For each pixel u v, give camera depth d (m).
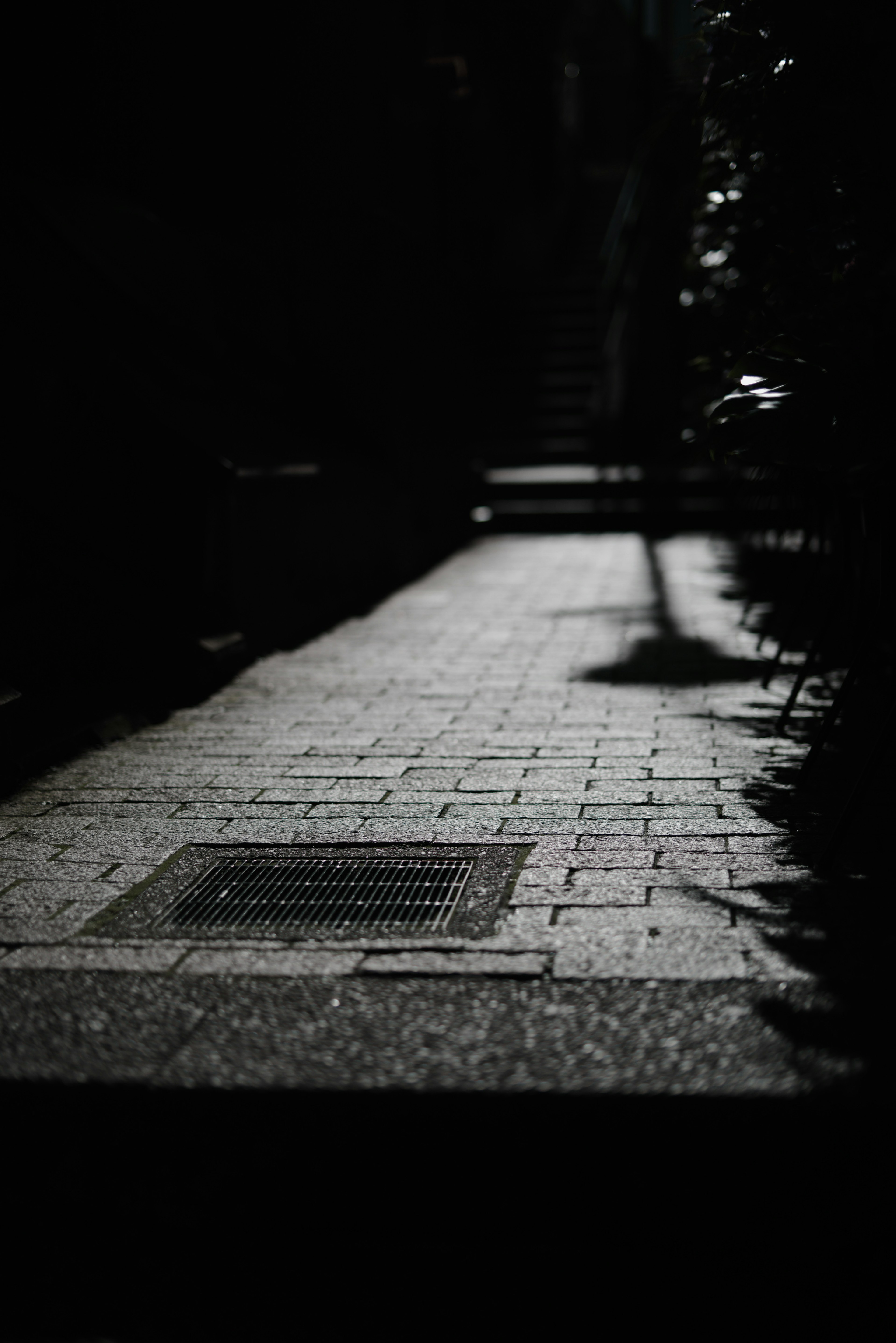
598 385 15.27
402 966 2.86
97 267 6.68
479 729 5.12
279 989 2.78
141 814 4.10
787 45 3.82
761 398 3.48
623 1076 2.36
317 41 10.34
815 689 5.70
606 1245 2.34
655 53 14.97
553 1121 2.32
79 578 5.68
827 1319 2.19
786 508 7.31
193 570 6.11
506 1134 2.34
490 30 17.20
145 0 8.50
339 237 9.57
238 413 7.75
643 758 4.61
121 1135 2.42
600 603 8.48
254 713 5.54
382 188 12.00
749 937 2.96
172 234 8.09
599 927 3.05
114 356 6.17
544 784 4.31
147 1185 2.42
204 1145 2.41
